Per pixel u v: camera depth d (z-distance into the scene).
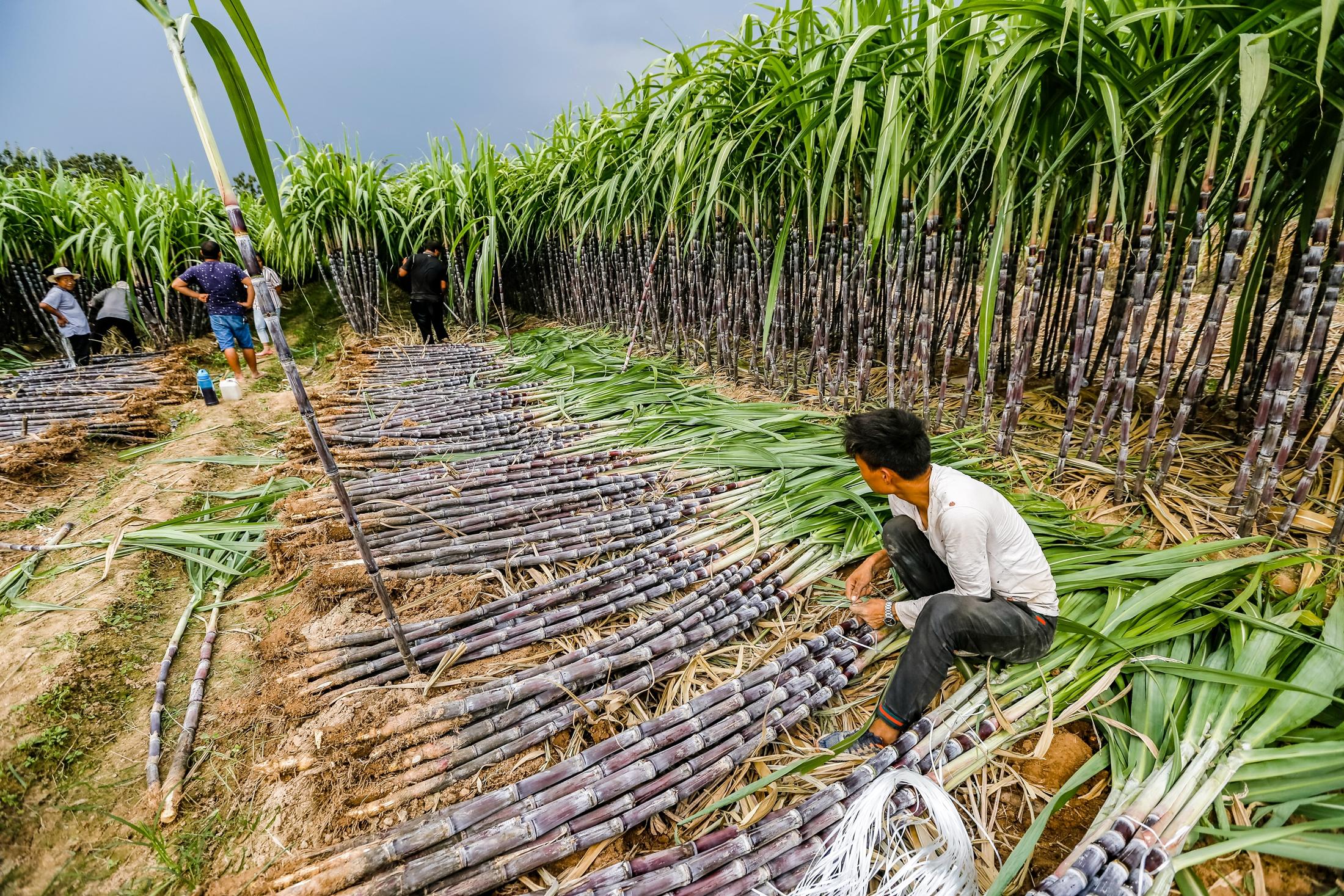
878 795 1.38
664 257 5.41
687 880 1.33
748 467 3.12
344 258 6.72
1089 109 2.37
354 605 2.20
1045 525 2.28
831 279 3.80
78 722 1.72
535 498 2.92
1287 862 1.27
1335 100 1.72
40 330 6.98
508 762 1.66
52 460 3.24
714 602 2.19
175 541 2.53
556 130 6.01
